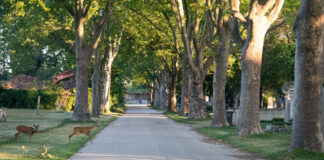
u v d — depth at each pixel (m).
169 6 44.56
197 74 46.12
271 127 26.30
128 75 84.44
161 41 62.28
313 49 16.16
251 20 25.00
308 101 16.27
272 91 68.75
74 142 20.88
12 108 63.56
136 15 53.38
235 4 25.30
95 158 15.45
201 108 46.88
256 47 25.47
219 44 35.38
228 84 69.94
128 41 64.50
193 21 44.78
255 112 25.62
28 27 49.62
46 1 40.75
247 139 23.17
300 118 16.44
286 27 51.41
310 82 16.23
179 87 93.75
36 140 21.20
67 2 39.38
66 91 66.12
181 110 59.31
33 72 104.69
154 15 51.41
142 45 61.91
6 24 51.91
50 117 42.97
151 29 59.97
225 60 35.66
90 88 67.56
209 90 78.56
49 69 103.12
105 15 40.38
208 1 35.81
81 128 20.73
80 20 39.69
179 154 17.02
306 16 16.14
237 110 38.75
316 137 16.22
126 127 34.22
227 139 23.72
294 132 16.69
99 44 51.28
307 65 16.23
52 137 23.05
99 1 40.75
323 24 16.12
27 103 64.81
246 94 25.70
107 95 66.88
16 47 59.47
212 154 17.36
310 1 15.98
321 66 16.33
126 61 70.00
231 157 16.52
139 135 26.31
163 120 47.66
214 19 35.44
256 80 25.64
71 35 53.97
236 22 26.61
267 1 24.92
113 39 57.69
